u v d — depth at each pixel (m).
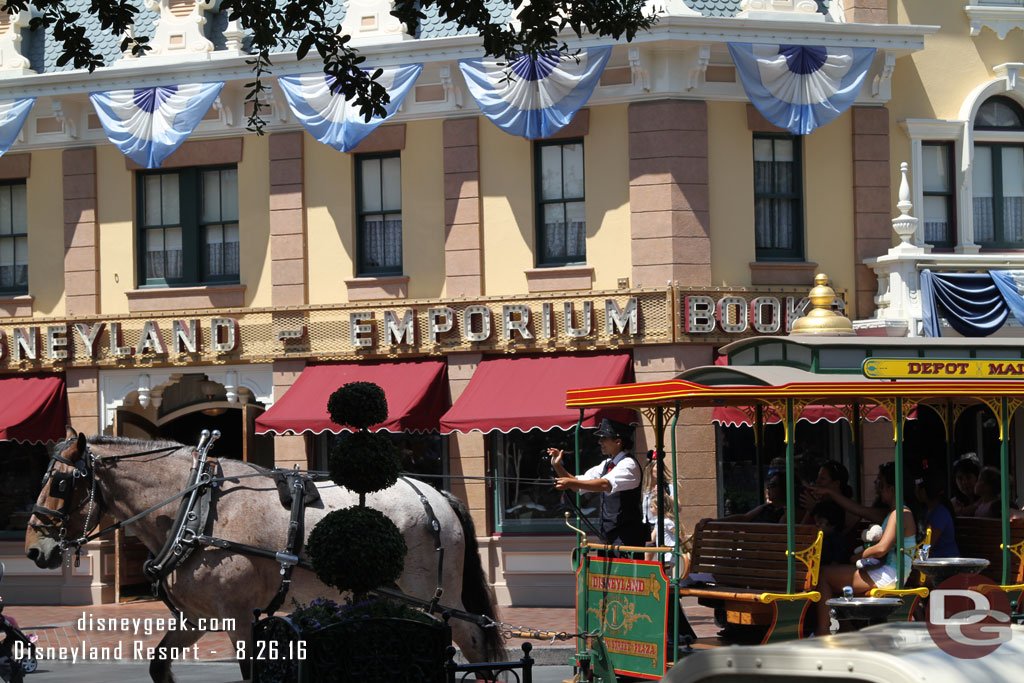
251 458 22.28
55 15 13.66
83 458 11.44
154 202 22.69
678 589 9.99
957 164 21.33
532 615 19.02
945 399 11.49
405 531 11.57
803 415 17.70
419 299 21.03
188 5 22.16
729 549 10.91
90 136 22.80
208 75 21.48
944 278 20.03
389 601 9.28
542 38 14.06
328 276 21.62
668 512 13.52
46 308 22.98
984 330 20.12
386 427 19.69
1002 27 21.66
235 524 11.11
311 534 9.58
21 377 23.03
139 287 22.66
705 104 20.11
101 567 22.31
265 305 21.88
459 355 20.80
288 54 20.98
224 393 22.73
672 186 19.81
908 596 10.24
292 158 21.70
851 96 20.05
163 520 11.28
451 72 20.72
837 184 20.73
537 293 20.45
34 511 11.34
